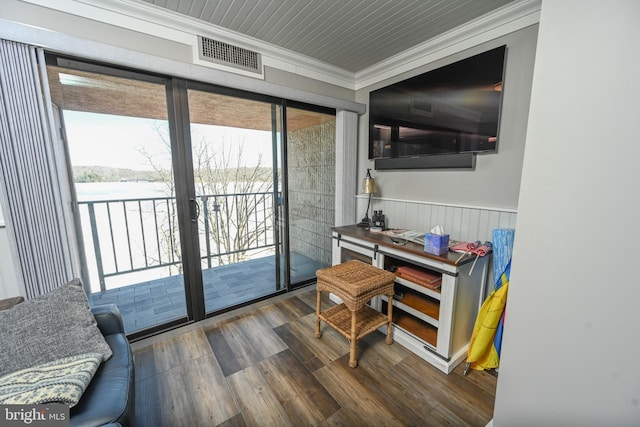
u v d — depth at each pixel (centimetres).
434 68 219
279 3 166
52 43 141
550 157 95
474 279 173
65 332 111
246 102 234
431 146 217
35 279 148
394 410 137
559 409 101
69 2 149
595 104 84
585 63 85
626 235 81
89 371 102
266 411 137
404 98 236
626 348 84
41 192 146
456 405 140
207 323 218
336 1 164
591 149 86
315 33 202
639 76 75
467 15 179
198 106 226
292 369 166
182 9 171
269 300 259
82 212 197
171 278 260
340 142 281
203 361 174
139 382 156
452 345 166
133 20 168
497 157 184
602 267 86
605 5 80
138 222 241
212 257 296
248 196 292
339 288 171
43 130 144
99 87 176
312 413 135
